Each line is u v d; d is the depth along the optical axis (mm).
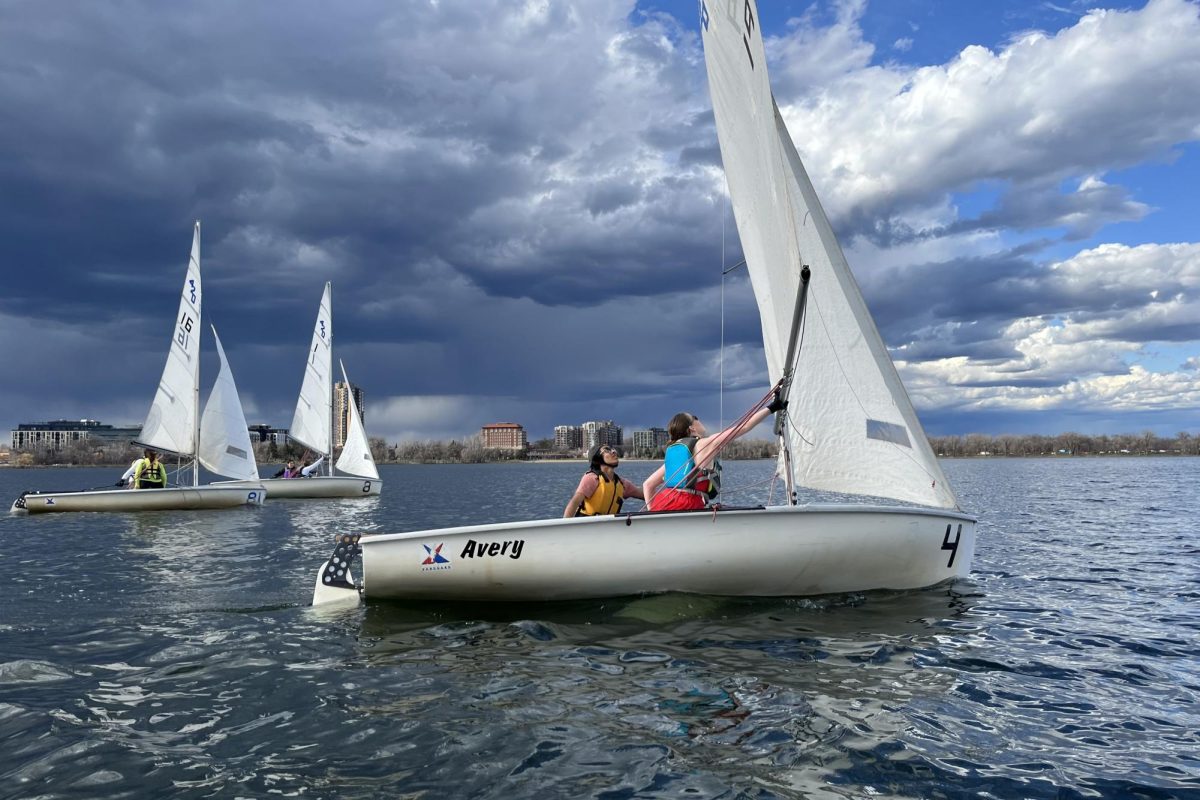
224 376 26688
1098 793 3375
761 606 6891
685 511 6652
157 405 25672
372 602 7320
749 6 6551
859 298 7262
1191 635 6352
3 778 3502
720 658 5379
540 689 4738
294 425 32406
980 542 13383
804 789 3373
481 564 6805
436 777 3488
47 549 12633
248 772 3555
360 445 31766
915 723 4180
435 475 85000
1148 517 18812
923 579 7621
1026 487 37219
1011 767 3635
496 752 3770
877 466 7312
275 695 4691
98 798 3295
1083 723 4246
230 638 6141
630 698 4559
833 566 7031
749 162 7270
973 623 6520
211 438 26375
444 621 6574
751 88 6875
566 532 6680
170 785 3418
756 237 7488
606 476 7297
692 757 3707
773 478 7359
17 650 5828
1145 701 4645
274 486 27953
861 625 6328
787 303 7156
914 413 7363
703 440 7098
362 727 4125
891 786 3416
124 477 22484
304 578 9328
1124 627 6621
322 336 32656
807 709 4371
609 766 3604
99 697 4695
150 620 6898
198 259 26500
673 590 6926
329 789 3369
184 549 12547
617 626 6254
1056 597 7973
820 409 7238
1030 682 4965
